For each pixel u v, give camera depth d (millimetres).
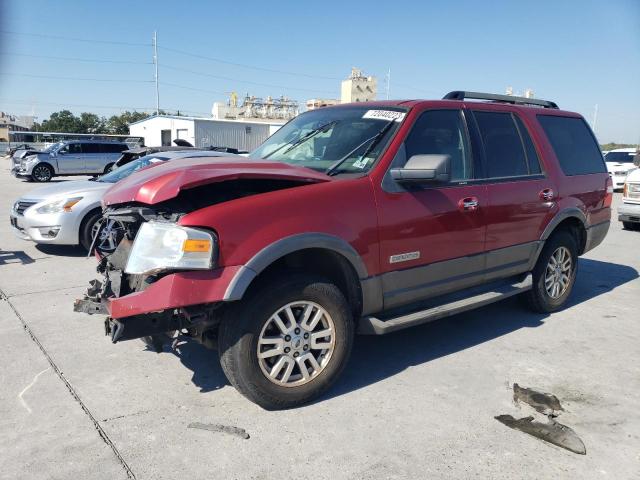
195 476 2797
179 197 3473
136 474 2805
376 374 4039
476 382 3916
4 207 13734
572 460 2992
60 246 8750
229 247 3115
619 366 4242
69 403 3527
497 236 4566
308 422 3330
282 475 2818
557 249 5379
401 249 3852
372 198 3689
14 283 6445
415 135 4055
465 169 4387
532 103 5609
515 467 2918
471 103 4641
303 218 3365
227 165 3555
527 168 4969
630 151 21719
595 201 5723
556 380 3973
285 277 3359
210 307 3199
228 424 3291
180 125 38750
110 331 3271
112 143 26938
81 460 2916
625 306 5828
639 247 9422
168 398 3613
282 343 3383
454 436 3205
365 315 3803
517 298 5746
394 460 2959
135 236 3482
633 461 2996
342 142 4145
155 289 3041
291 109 58656
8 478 2758
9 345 4492
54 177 27266
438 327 5086
